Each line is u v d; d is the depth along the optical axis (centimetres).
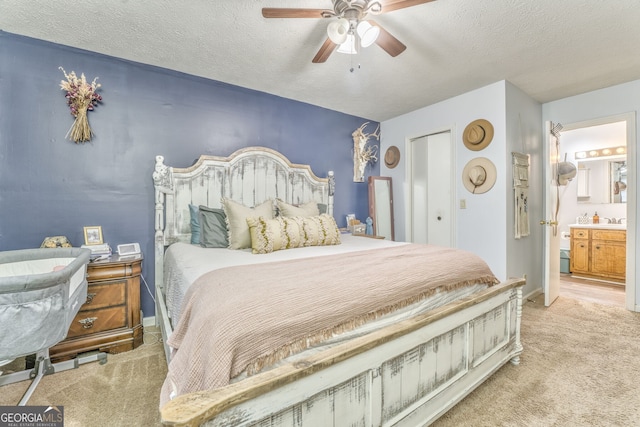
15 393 164
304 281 122
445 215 370
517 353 192
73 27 203
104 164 242
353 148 414
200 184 279
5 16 190
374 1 153
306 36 215
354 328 115
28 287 125
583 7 184
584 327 257
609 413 148
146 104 259
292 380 88
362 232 390
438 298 151
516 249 321
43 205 220
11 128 210
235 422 79
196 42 223
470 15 192
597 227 417
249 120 316
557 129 330
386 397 117
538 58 253
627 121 304
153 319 261
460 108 340
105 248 231
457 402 149
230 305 99
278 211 308
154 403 156
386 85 309
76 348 198
